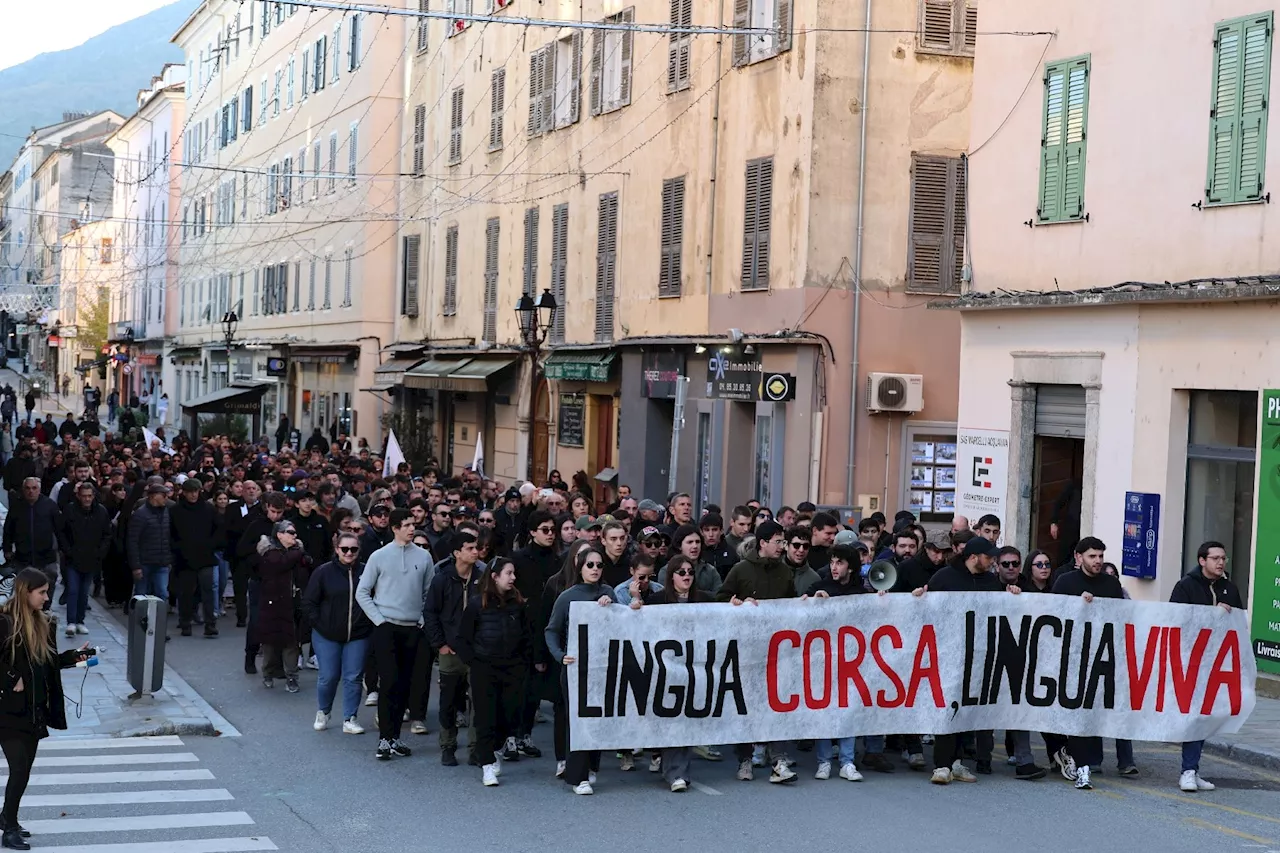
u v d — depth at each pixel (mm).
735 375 25656
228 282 66562
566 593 11781
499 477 37125
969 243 20891
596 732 11609
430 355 41656
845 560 12328
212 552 20516
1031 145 19766
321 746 13547
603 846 9891
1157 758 13570
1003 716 12289
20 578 9797
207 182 70438
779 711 11945
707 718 11812
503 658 11852
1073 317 18906
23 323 112062
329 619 14172
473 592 12383
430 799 11344
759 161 25484
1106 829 10398
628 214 30344
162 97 79312
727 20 26641
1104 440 18359
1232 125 16641
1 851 9562
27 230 120625
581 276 32438
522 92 36000
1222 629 12375
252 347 60625
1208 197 16906
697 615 11820
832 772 12516
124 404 88750
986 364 20531
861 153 24188
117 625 21234
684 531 12148
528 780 12086
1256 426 16531
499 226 37375
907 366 24531
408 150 45438
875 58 24281
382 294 47812
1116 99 18359
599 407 32062
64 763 12633
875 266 24359
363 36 48031
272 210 58906
